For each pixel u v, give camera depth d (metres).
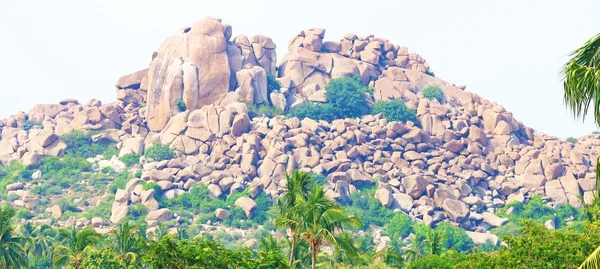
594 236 157.25
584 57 72.19
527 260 156.62
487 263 167.50
